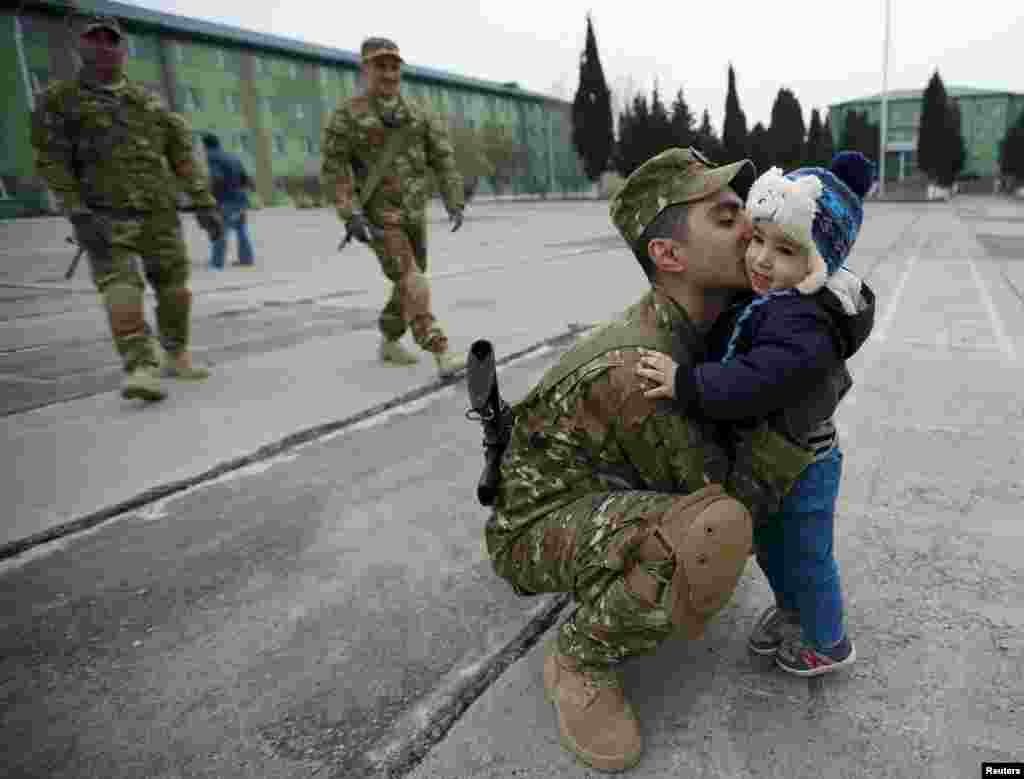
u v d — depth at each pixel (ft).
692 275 5.26
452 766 5.27
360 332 20.07
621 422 5.23
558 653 5.70
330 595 7.56
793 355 4.64
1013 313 20.03
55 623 7.23
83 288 29.76
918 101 239.50
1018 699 5.67
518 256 39.52
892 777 5.00
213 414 13.19
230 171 36.52
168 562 8.29
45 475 10.59
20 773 5.40
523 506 5.71
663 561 4.67
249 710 5.95
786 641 6.07
